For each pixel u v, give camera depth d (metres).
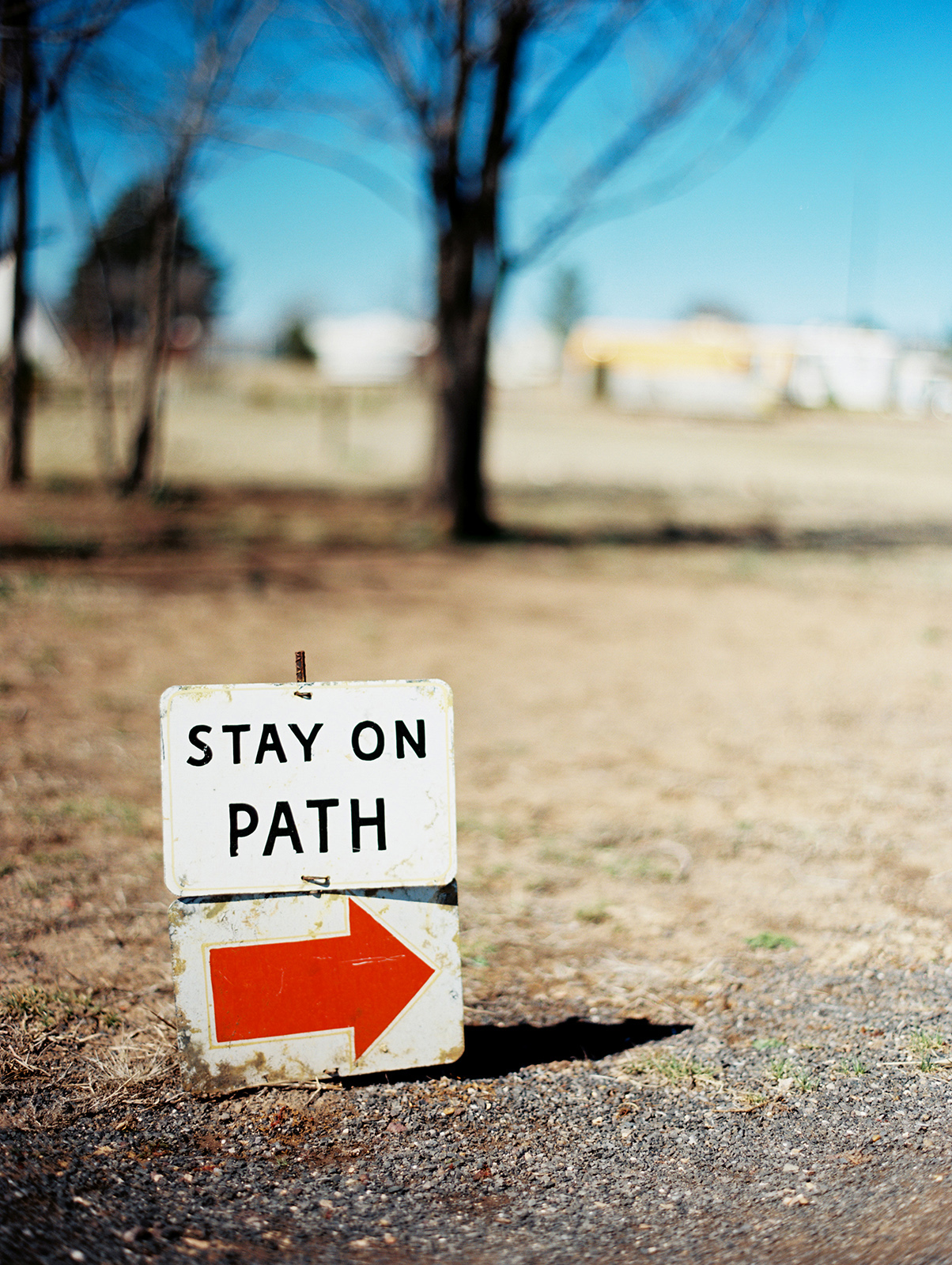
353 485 23.77
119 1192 2.79
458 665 9.45
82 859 5.12
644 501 23.89
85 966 4.12
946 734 7.85
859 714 8.38
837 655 10.48
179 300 64.31
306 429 38.59
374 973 3.29
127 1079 3.38
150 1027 3.72
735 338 61.19
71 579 11.99
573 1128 3.22
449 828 3.29
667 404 59.22
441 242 16.69
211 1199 2.80
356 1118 3.24
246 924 3.21
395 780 3.27
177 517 17.53
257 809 3.20
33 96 10.17
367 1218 2.76
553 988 4.18
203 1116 3.21
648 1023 3.90
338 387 58.81
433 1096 3.37
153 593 11.64
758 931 4.70
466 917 4.80
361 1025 3.28
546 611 12.20
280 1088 3.35
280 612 11.18
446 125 15.41
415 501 19.55
